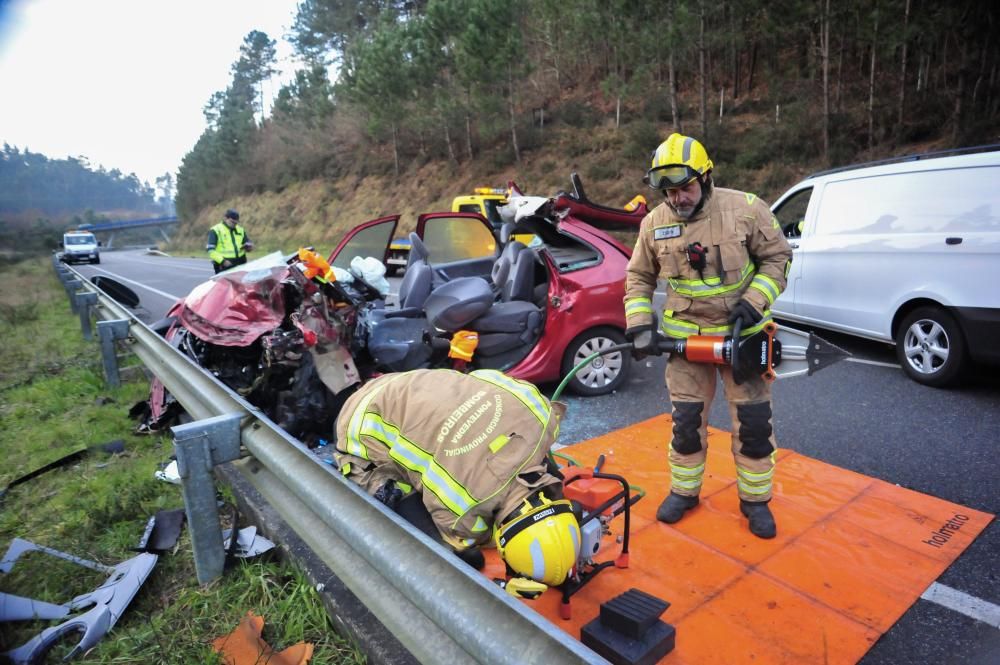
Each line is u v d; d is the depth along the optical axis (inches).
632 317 130.1
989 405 190.7
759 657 92.8
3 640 102.7
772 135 779.4
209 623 104.1
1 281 880.3
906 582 109.3
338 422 108.7
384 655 87.4
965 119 610.2
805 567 114.3
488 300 184.9
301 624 100.7
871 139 684.1
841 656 92.7
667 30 765.3
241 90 2950.3
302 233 1600.6
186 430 108.7
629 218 241.0
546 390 232.7
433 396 98.7
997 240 186.1
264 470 113.3
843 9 658.2
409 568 71.0
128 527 138.0
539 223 241.8
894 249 215.6
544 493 91.7
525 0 1039.0
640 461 162.7
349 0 2081.7
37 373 296.0
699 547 122.0
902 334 217.3
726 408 208.2
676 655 93.7
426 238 267.7
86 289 395.5
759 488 125.7
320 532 92.7
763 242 119.1
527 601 108.0
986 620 100.2
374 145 1659.7
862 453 164.1
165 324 219.3
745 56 941.2
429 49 1163.9
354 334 177.6
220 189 2571.4
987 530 124.6
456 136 1326.3
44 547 127.7
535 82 1202.6
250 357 177.9
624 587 111.0
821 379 224.7
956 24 592.4
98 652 99.5
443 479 90.7
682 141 114.5
